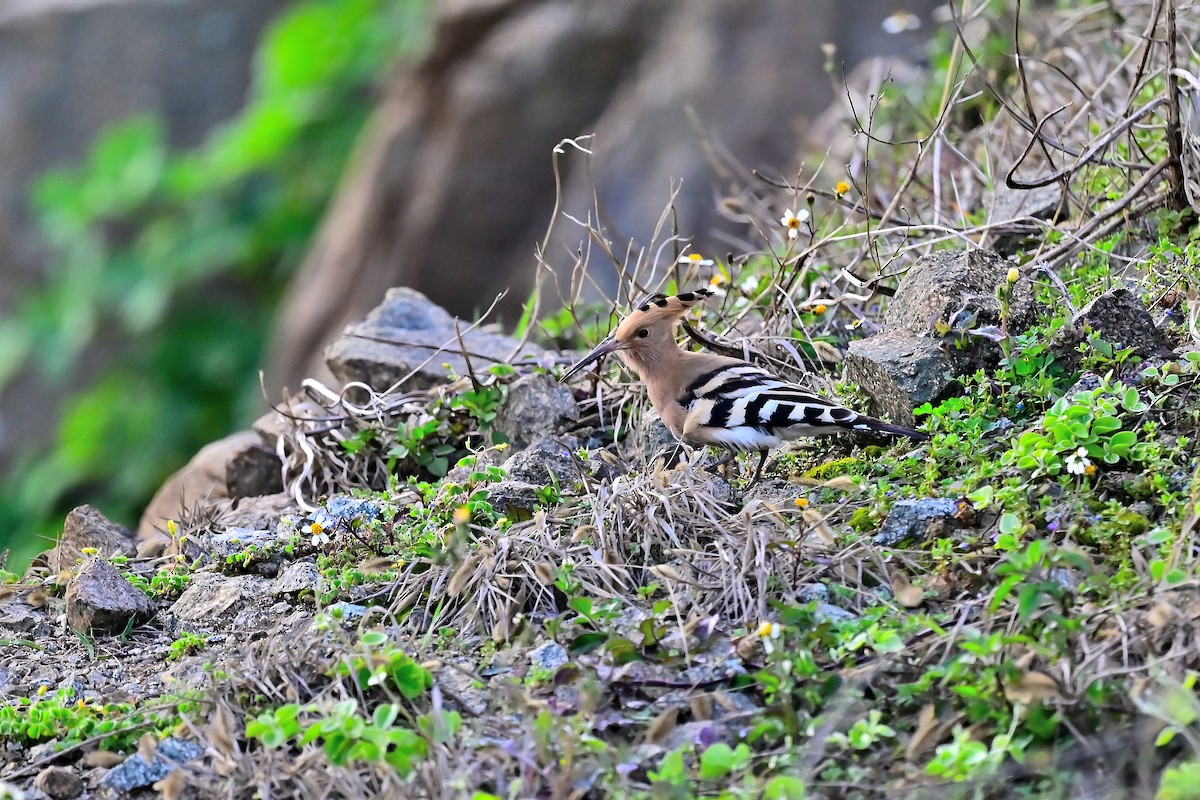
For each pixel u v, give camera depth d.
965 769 6.24
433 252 22.88
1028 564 6.96
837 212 14.46
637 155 21.20
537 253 12.53
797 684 7.00
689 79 21.11
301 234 27.59
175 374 27.19
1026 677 6.48
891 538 8.34
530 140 22.66
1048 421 8.57
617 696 7.25
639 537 8.67
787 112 20.42
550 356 12.29
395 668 7.41
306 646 8.05
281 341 24.72
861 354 10.05
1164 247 10.84
